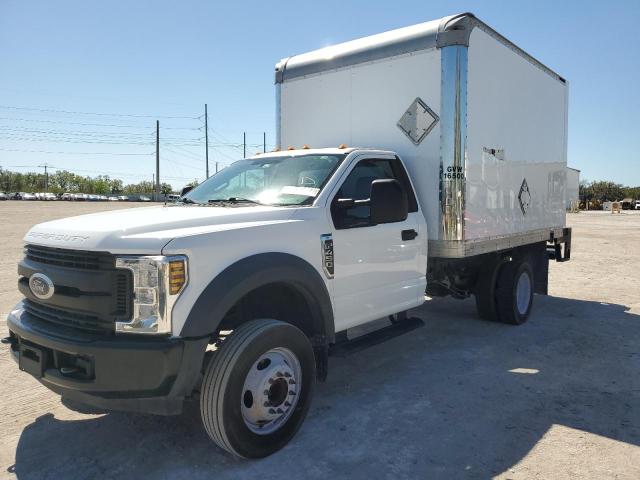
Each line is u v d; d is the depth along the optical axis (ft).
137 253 9.93
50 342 10.22
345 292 13.98
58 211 113.70
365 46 18.98
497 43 19.35
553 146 25.86
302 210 13.11
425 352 19.06
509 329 22.38
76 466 10.79
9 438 12.07
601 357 18.35
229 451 10.84
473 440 11.96
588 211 222.69
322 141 20.43
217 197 15.44
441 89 16.98
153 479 10.30
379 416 13.30
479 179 18.43
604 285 34.06
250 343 10.69
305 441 11.91
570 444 11.78
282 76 21.65
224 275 10.58
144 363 9.61
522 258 23.70
